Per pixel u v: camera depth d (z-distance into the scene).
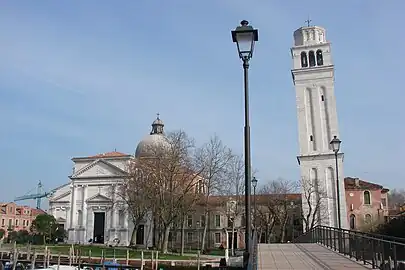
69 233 101.12
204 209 83.75
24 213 148.00
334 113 75.06
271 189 96.81
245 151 14.15
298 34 81.56
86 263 56.06
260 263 20.70
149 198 74.00
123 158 101.56
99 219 100.12
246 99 14.38
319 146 74.25
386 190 99.38
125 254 65.62
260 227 83.19
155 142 93.69
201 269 53.03
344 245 24.61
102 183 101.06
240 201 78.88
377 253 17.92
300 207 84.81
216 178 75.25
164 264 55.31
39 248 77.31
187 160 73.81
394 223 63.78
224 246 93.62
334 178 72.25
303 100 76.94
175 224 82.25
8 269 56.81
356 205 95.81
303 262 21.12
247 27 14.59
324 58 78.00
